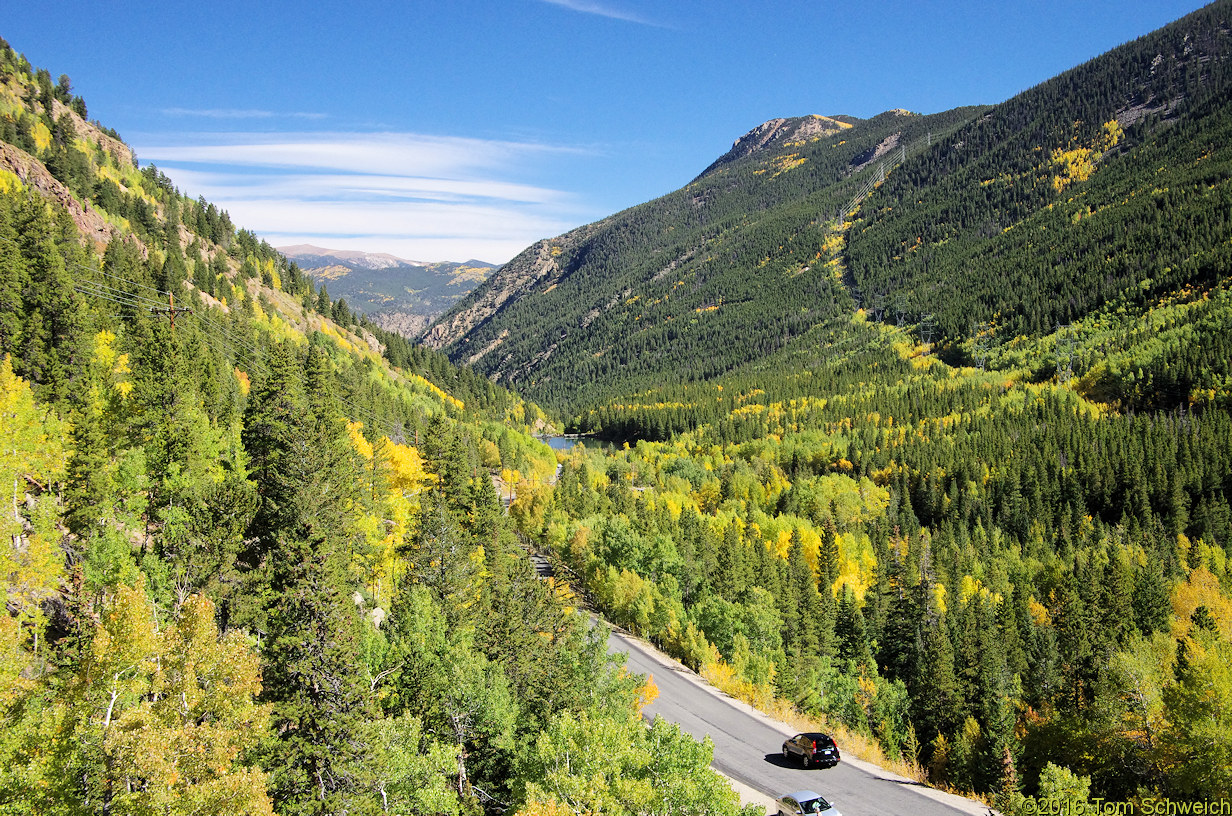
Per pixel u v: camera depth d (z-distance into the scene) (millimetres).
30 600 34906
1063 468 155500
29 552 34344
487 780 36500
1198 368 180625
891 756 53562
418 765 30234
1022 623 87750
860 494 158000
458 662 36562
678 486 167500
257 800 22141
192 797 21359
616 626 74062
